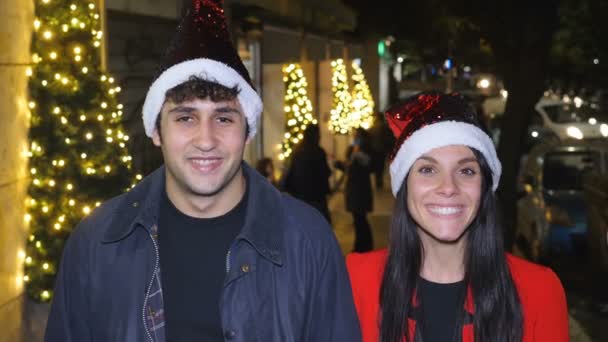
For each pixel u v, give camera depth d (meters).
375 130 18.77
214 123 2.80
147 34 8.00
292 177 10.00
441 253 3.39
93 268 2.92
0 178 5.30
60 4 5.86
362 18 27.91
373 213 15.38
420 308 3.39
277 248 2.88
